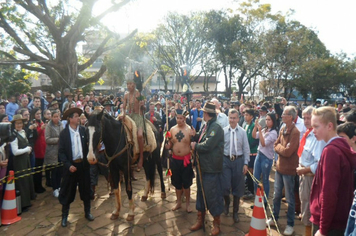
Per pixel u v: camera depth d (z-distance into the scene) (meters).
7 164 5.08
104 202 5.72
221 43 30.20
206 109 4.32
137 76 5.25
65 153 4.69
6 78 23.00
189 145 5.04
